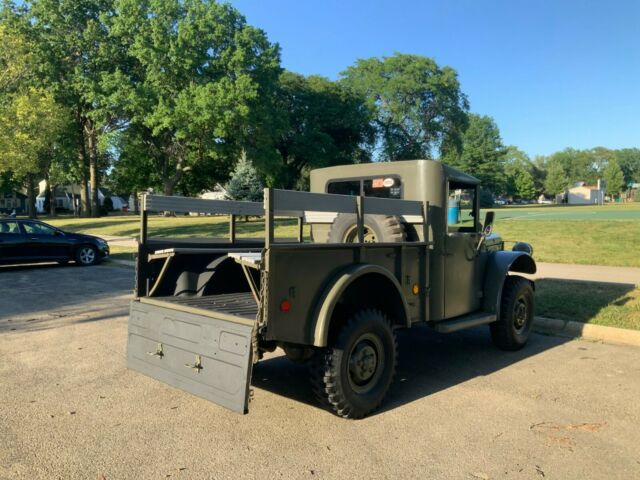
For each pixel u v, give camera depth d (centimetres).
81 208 5150
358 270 398
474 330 743
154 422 406
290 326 365
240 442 370
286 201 362
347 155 5638
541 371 538
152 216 3956
